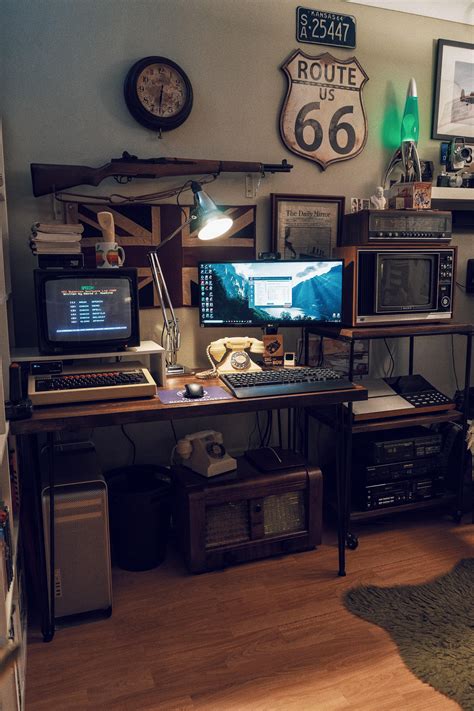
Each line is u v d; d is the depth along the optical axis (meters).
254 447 2.93
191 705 1.59
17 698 1.37
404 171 2.91
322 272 2.43
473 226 3.20
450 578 2.18
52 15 2.31
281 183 2.77
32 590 2.06
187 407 1.88
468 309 3.29
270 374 2.22
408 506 2.56
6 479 1.47
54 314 2.03
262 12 2.63
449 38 2.98
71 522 1.89
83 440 2.51
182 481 2.26
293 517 2.39
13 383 1.76
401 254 2.50
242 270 2.46
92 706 1.59
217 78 2.59
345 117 2.83
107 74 2.42
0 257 1.73
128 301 2.10
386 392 2.62
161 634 1.89
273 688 1.64
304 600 2.06
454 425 2.73
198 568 2.24
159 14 2.46
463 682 1.65
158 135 2.52
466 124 3.08
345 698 1.60
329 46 2.77
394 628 1.90
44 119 2.35
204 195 2.27
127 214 2.51
